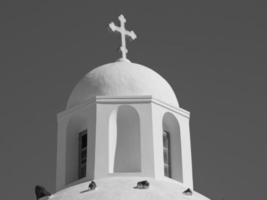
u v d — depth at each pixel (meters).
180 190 31.20
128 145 33.06
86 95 34.41
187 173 33.75
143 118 33.09
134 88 34.03
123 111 33.44
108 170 32.19
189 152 34.28
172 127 34.56
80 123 34.47
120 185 30.69
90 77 34.94
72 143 34.34
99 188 30.52
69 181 33.66
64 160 33.91
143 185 30.27
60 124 34.53
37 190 31.52
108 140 32.75
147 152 32.53
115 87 34.06
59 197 30.78
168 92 34.72
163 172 32.56
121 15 37.59
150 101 33.38
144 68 35.25
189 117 34.91
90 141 32.91
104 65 35.75
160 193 30.00
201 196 31.50
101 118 33.09
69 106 34.88
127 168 32.72
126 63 35.44
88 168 32.50
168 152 34.16
